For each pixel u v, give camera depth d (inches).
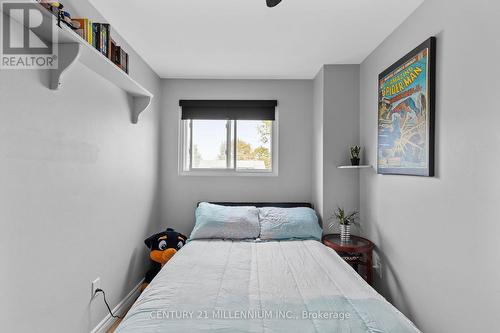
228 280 72.4
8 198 50.1
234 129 139.4
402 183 84.7
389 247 93.0
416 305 77.4
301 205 132.0
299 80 135.8
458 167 61.5
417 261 77.0
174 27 87.2
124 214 96.0
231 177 135.5
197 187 135.0
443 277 66.3
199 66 119.5
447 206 64.9
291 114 135.6
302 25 86.4
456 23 62.1
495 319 52.4
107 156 83.9
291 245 103.5
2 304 49.3
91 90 74.8
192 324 52.6
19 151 52.2
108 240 85.0
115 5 75.2
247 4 75.2
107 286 84.7
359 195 118.3
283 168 135.6
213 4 75.0
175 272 77.4
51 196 60.3
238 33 91.3
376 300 61.4
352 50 105.0
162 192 134.5
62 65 58.7
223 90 135.3
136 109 102.3
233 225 113.6
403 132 82.6
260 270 79.4
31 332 55.4
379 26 87.3
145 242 111.6
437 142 68.6
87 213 73.7
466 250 59.1
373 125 105.6
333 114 118.7
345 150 118.5
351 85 118.6
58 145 62.4
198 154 140.3
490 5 53.2
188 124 140.5
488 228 53.9
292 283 70.6
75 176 68.5
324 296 63.2
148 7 76.2
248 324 52.7
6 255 49.8
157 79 129.4
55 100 61.1
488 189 53.8
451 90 63.7
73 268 68.1
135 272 105.7
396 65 86.0
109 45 72.4
